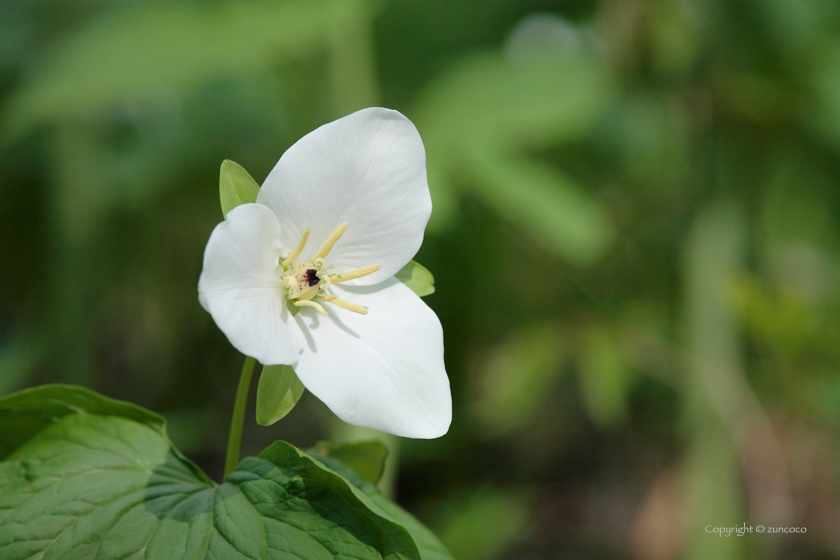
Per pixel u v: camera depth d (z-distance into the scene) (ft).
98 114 2.72
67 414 1.67
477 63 2.48
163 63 2.27
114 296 2.97
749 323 2.55
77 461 1.64
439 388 1.62
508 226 2.94
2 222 2.90
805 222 2.82
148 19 2.36
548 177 2.32
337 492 1.59
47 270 2.83
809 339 2.46
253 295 1.60
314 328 1.63
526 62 2.51
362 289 1.66
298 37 2.39
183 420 2.83
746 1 2.71
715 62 2.86
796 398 2.63
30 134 2.83
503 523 2.85
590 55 2.98
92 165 2.65
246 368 1.64
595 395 2.79
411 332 1.64
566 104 2.37
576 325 2.96
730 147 2.91
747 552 2.62
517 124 2.34
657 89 3.01
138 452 1.65
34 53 2.94
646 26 2.87
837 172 2.78
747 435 2.67
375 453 1.73
